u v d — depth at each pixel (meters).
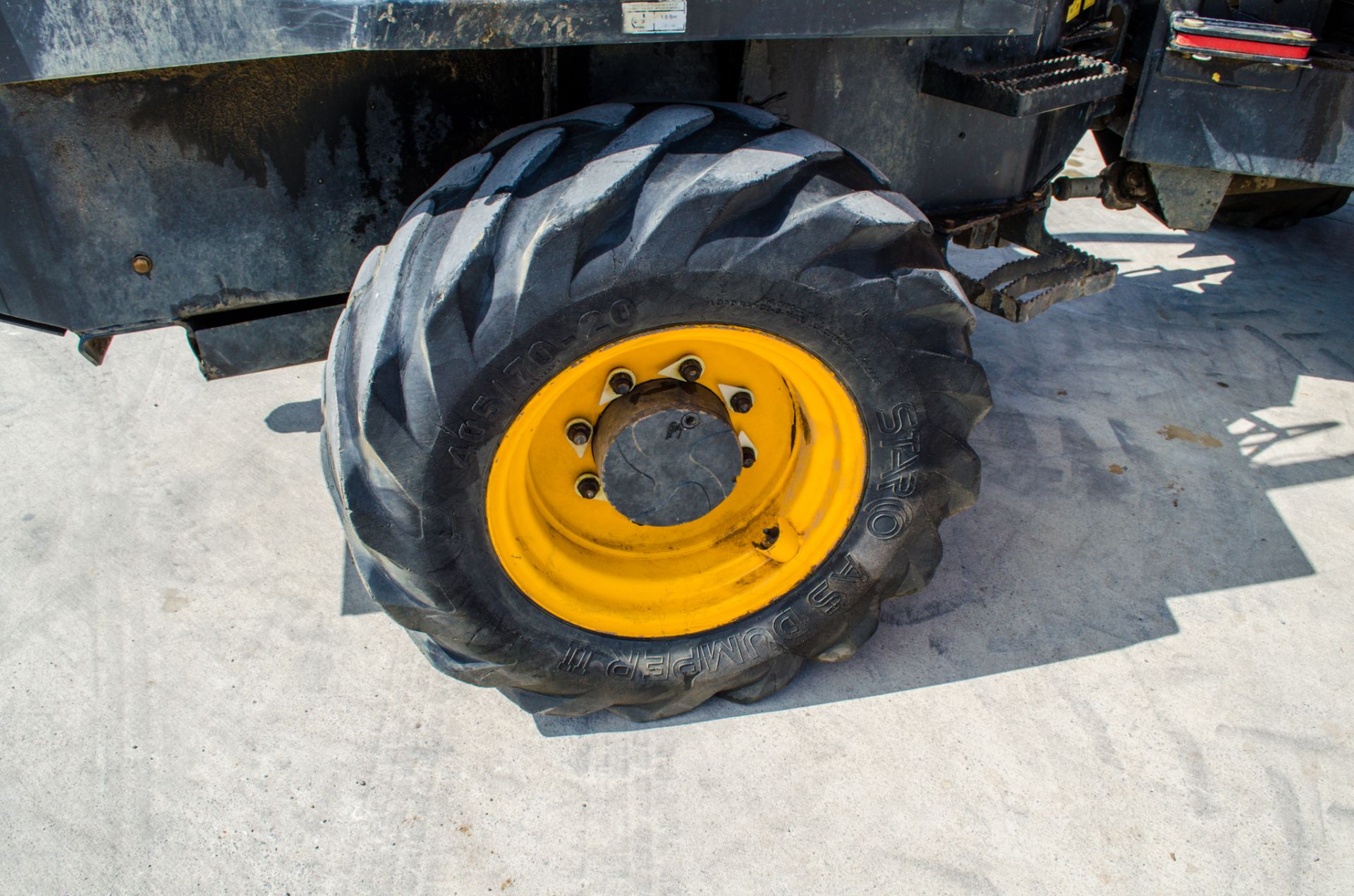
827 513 2.33
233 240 2.12
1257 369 3.84
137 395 3.64
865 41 2.40
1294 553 2.96
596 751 2.38
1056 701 2.49
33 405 3.56
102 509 3.12
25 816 2.24
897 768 2.33
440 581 2.00
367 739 2.42
